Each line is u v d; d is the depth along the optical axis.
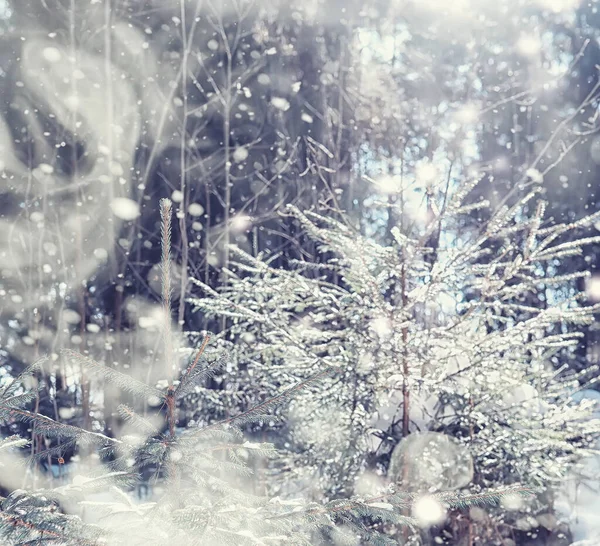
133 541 2.01
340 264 4.98
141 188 8.51
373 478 4.59
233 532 1.99
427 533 4.50
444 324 5.08
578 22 14.27
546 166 12.86
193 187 10.27
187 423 5.29
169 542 1.98
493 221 4.46
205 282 8.23
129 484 2.24
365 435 4.58
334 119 9.57
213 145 10.60
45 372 6.79
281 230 9.97
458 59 12.41
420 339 4.50
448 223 7.34
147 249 9.83
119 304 8.66
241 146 10.55
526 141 13.21
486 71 12.62
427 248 4.55
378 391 4.36
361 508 2.37
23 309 7.80
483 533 4.81
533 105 13.55
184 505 2.26
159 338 7.43
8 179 8.29
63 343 7.18
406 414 4.62
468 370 4.40
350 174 9.16
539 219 4.34
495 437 4.50
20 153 8.50
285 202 9.73
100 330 8.78
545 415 4.66
